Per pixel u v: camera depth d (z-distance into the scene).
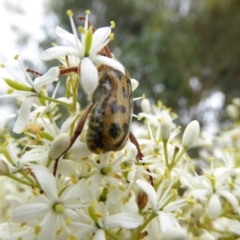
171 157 0.06
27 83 0.05
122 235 0.05
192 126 0.06
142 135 0.07
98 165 0.05
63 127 0.05
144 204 0.05
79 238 0.05
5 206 0.07
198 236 0.06
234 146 0.10
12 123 0.08
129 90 0.05
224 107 0.26
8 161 0.05
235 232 0.06
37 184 0.05
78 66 0.05
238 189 0.06
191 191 0.06
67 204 0.05
